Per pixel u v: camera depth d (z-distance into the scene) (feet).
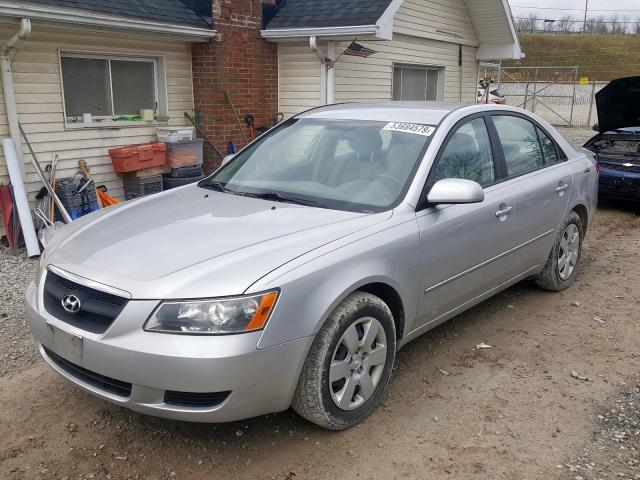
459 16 45.39
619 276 20.44
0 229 24.31
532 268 16.74
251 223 11.30
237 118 32.65
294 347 9.63
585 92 105.09
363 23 30.58
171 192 14.25
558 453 10.46
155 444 10.62
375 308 11.00
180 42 30.71
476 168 14.10
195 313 9.09
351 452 10.43
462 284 13.51
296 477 9.78
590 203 19.02
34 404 11.85
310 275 9.86
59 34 25.48
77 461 10.15
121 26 25.79
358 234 10.97
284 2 35.12
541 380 13.03
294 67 34.50
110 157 28.14
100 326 9.61
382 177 12.73
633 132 32.63
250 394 9.36
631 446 10.69
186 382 9.02
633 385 12.89
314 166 13.76
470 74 49.37
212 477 9.77
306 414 10.41
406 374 13.17
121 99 29.14
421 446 10.61
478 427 11.21
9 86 23.67
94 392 9.89
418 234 11.86
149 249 10.42
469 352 14.30
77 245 11.23
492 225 13.98
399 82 41.47
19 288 18.60
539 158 16.88
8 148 23.52
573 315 16.75
